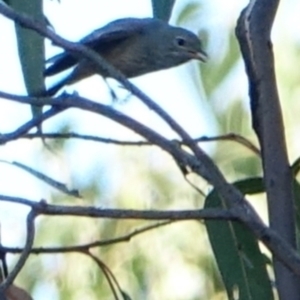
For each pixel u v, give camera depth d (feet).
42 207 13.98
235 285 20.25
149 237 35.73
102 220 36.09
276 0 16.84
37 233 36.27
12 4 18.95
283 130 16.76
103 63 14.74
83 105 14.44
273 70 16.78
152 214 14.03
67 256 36.06
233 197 14.21
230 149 34.42
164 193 36.27
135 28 29.43
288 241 16.39
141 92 14.52
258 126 16.81
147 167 36.68
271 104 16.72
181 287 35.04
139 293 35.32
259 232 14.01
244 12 16.66
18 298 18.76
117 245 35.81
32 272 36.14
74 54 15.42
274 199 16.58
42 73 19.12
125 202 36.32
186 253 35.45
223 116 34.45
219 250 20.29
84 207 13.98
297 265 13.88
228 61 34.58
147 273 35.45
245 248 20.24
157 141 14.34
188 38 31.50
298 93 36.24
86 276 35.86
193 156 14.47
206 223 20.39
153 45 30.01
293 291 16.12
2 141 14.82
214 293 34.78
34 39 19.07
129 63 29.66
